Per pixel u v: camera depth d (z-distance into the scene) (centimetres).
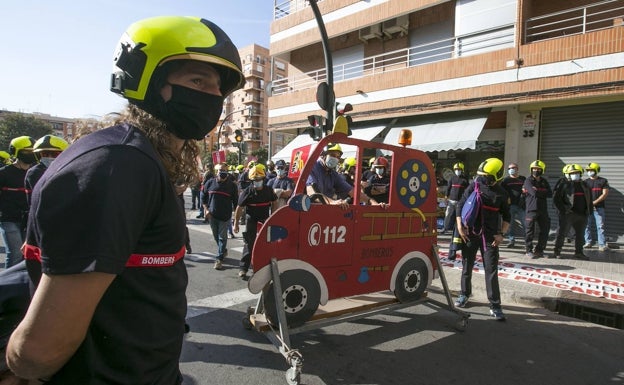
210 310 460
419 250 429
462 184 921
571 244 909
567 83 912
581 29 1000
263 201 584
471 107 1088
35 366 79
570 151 974
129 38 102
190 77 109
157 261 95
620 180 901
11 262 493
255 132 7225
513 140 1052
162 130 106
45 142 445
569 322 454
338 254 368
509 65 1005
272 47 1781
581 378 326
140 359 95
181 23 105
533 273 629
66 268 75
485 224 466
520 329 429
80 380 89
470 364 346
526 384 314
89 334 88
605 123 919
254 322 349
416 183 422
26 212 502
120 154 85
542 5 1052
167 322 101
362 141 380
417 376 323
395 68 1410
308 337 398
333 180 470
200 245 856
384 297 429
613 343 397
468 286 496
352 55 1566
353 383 311
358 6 1423
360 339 395
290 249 339
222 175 648
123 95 104
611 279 593
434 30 1302
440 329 425
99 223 77
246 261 588
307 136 1591
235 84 125
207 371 322
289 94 1675
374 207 391
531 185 757
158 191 92
